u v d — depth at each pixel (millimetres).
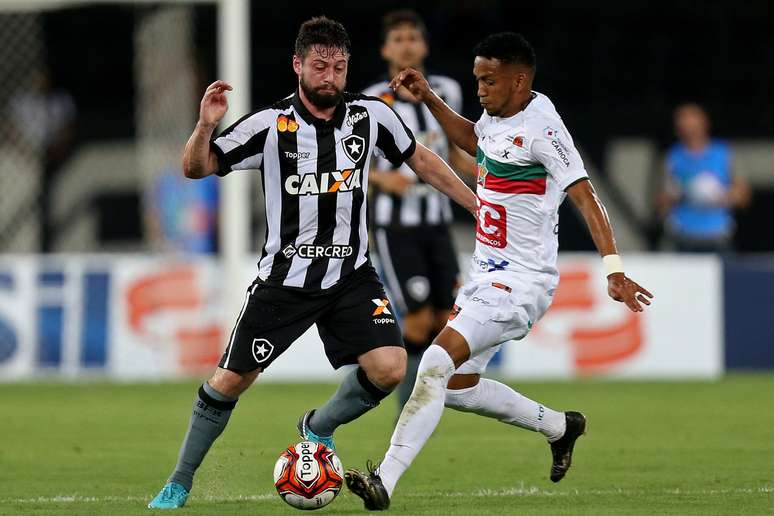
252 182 56156
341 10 69938
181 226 55375
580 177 21422
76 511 21438
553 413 23922
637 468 27281
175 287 48562
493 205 22484
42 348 48625
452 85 34156
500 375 48656
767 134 61156
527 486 24797
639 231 58750
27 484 25344
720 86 69875
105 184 58812
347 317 22219
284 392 44156
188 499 23016
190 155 21016
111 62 68500
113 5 68250
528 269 22438
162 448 31109
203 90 62719
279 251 22078
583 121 59188
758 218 60594
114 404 40719
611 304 48688
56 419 37031
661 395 42688
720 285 49281
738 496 23094
